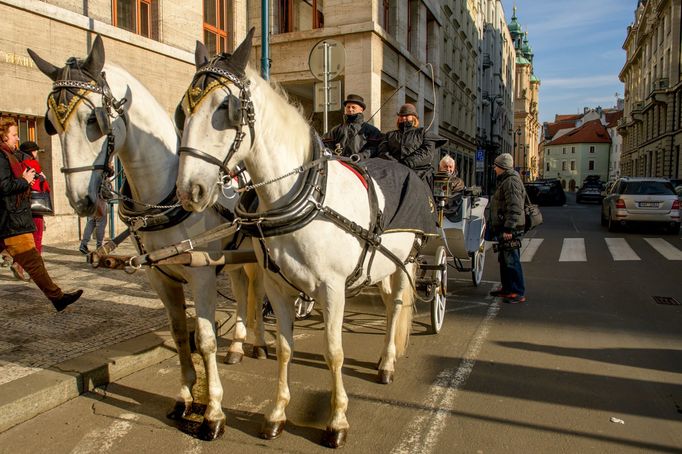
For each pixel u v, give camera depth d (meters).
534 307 7.21
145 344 4.88
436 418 3.86
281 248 3.25
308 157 3.38
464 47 36.94
